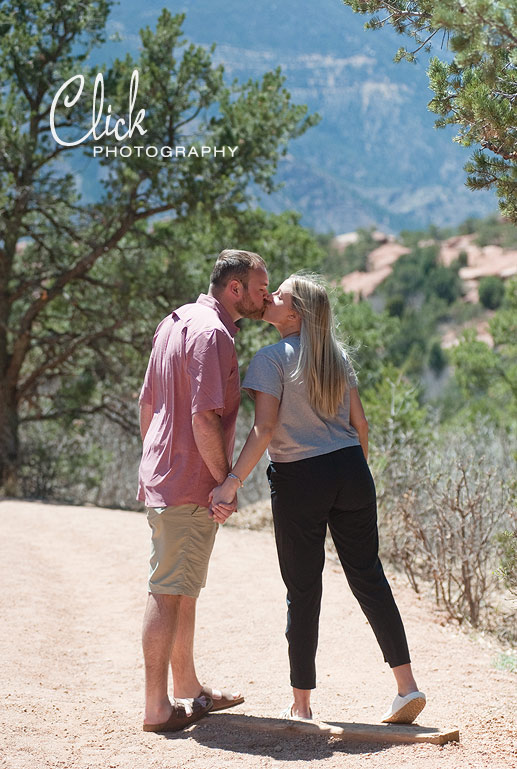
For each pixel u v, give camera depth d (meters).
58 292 15.81
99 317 15.97
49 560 7.68
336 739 3.15
